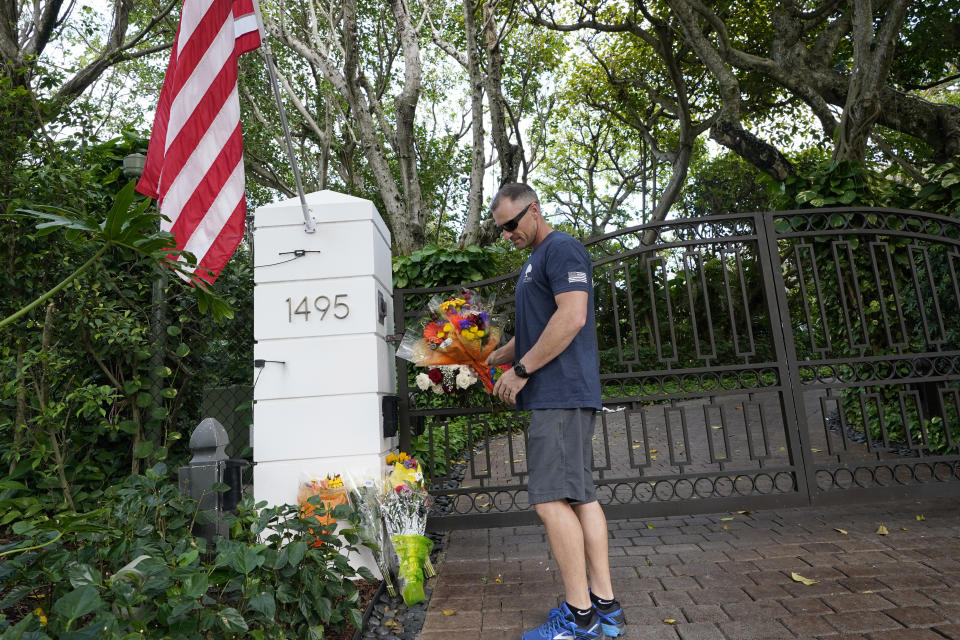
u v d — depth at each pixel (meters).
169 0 11.02
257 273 3.55
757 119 14.44
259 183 17.47
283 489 3.38
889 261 4.29
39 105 3.78
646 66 15.13
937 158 7.59
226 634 1.83
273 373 3.46
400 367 4.16
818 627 2.38
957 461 3.96
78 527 1.75
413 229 9.23
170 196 3.33
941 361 4.14
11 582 1.84
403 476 3.21
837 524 3.81
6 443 3.49
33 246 3.62
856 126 6.43
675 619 2.54
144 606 1.76
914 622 2.36
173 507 2.43
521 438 8.55
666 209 14.68
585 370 2.44
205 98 3.43
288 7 12.08
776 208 5.86
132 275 3.95
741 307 15.28
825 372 8.65
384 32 13.90
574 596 2.34
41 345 3.61
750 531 3.80
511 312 4.43
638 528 4.11
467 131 17.19
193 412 4.55
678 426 8.79
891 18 6.16
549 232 2.70
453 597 2.99
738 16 12.51
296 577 2.28
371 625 2.70
